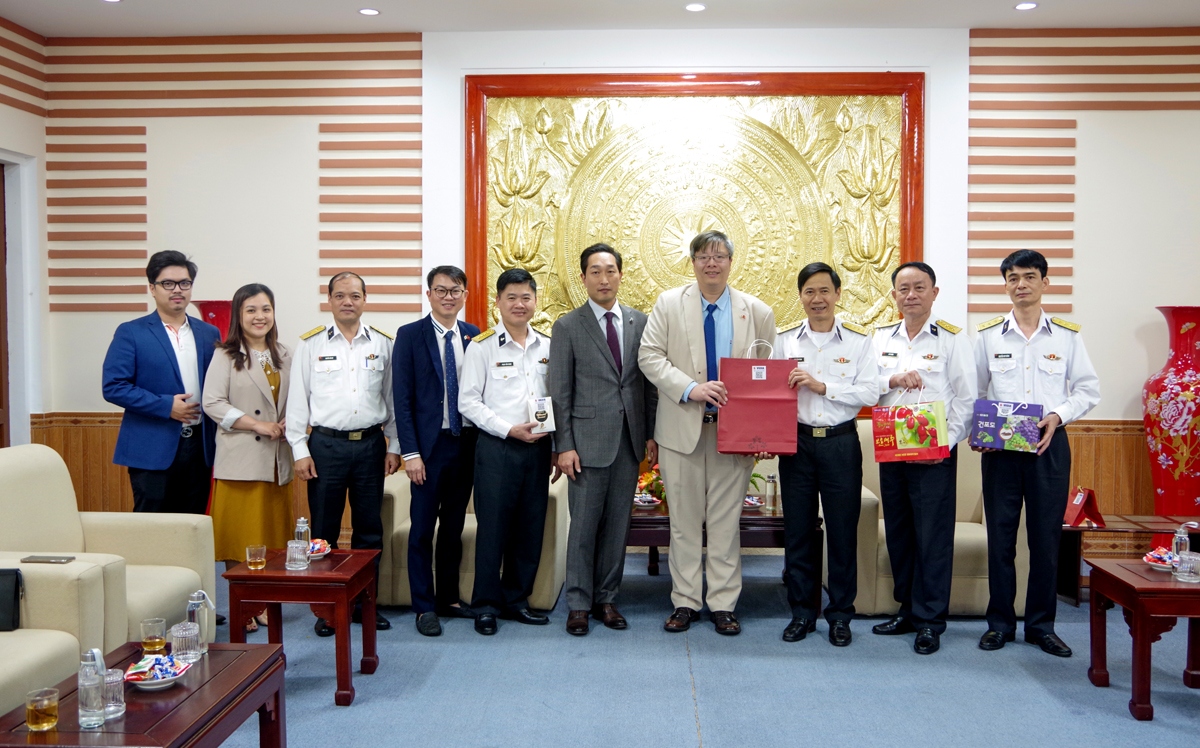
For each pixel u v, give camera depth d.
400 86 4.95
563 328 3.52
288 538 3.71
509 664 3.15
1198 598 2.67
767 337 3.54
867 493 3.88
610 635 3.48
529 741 2.53
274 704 2.21
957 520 4.12
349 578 2.77
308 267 4.99
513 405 3.52
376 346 3.60
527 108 4.95
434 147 4.95
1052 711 2.77
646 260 4.95
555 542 3.85
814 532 3.50
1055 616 3.58
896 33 4.85
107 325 5.05
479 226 4.94
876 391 3.36
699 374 3.45
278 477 3.61
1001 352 3.40
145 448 3.56
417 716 2.70
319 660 3.21
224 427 3.51
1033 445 3.15
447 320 3.63
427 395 3.54
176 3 4.52
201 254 5.01
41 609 2.43
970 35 4.83
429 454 3.52
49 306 5.04
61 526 3.10
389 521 3.82
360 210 4.97
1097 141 4.80
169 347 3.67
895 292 3.45
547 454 3.58
